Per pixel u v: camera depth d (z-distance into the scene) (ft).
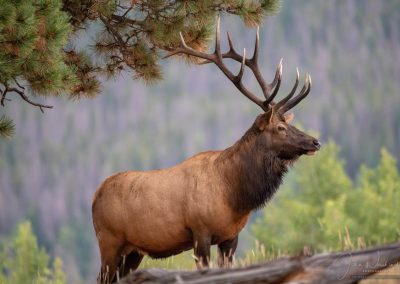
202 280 62.03
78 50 119.14
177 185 100.89
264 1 112.68
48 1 97.60
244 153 99.86
